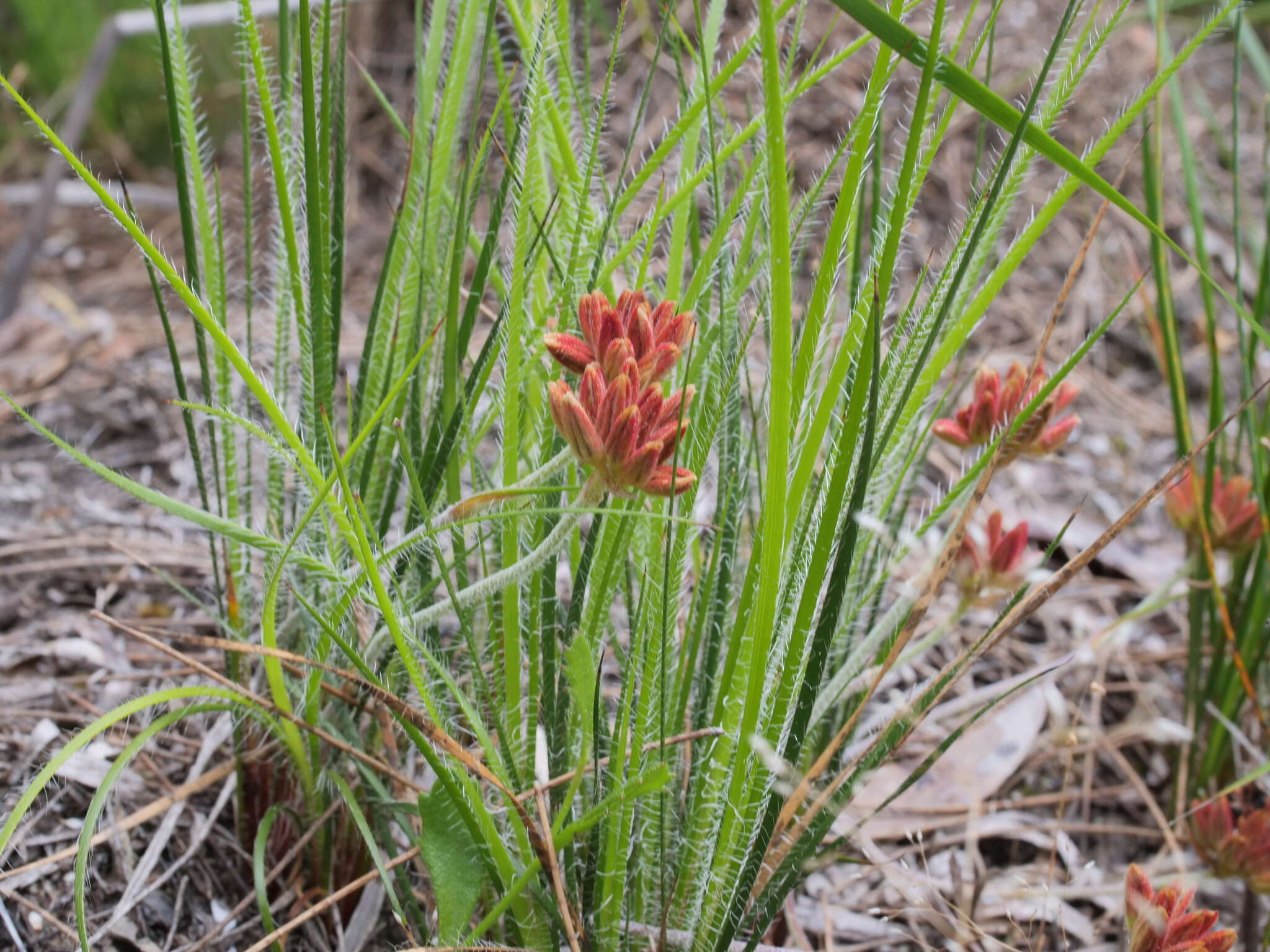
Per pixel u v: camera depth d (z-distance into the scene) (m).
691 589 0.30
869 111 0.19
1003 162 0.20
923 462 0.31
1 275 0.62
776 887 0.25
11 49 0.79
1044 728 0.40
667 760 0.25
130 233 0.18
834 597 0.21
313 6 0.27
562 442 0.25
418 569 0.28
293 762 0.29
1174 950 0.24
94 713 0.34
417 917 0.27
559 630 0.27
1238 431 0.36
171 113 0.25
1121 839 0.38
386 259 0.27
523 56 0.26
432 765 0.21
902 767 0.37
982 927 0.33
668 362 0.20
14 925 0.28
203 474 0.28
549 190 0.28
